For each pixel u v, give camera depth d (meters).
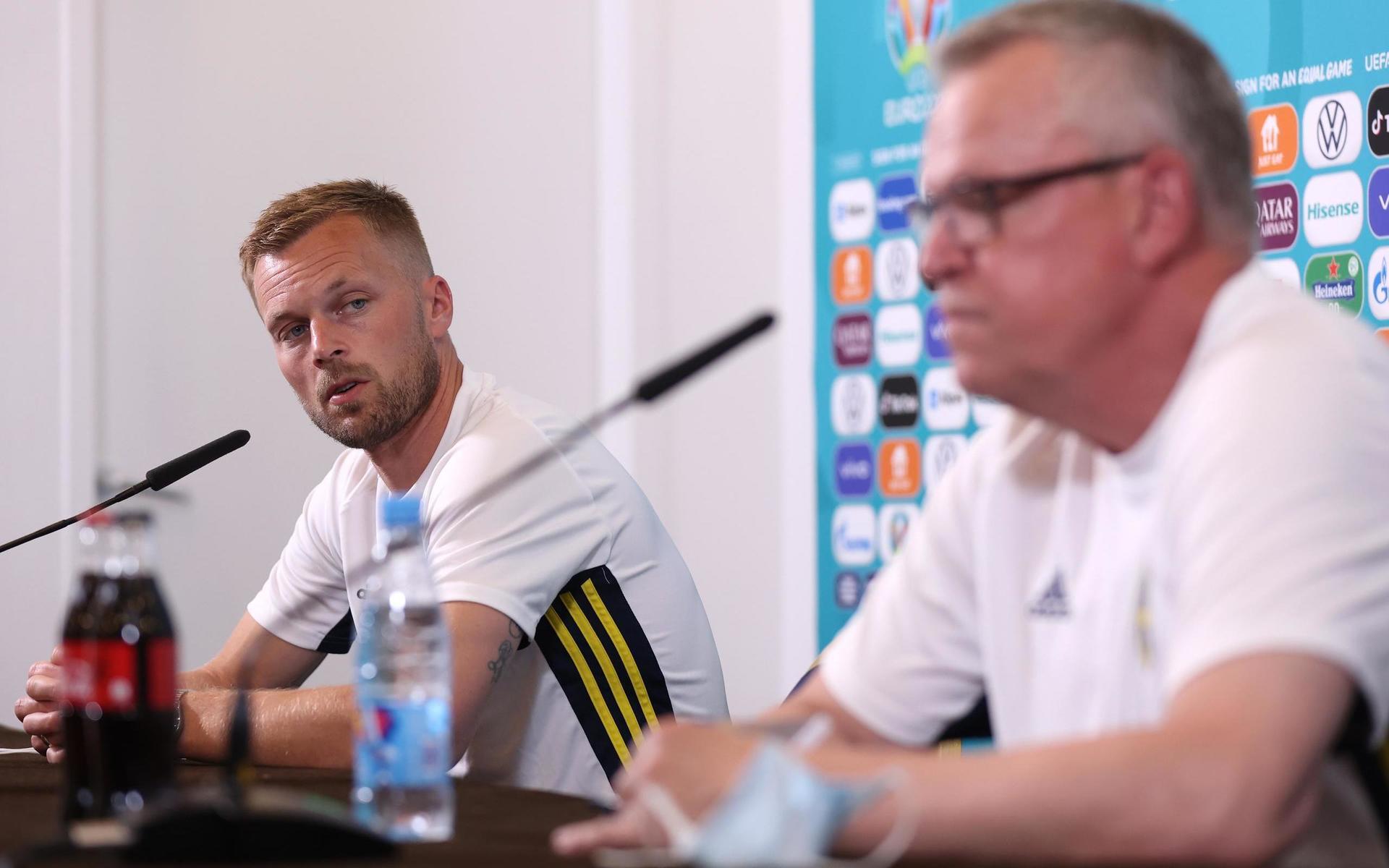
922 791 1.74
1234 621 1.76
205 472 7.65
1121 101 2.12
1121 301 2.12
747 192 6.59
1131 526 2.26
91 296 7.55
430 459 4.12
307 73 7.79
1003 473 2.51
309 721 3.44
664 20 7.00
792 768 1.67
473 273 7.68
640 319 7.09
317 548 4.47
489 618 3.62
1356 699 1.79
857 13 5.82
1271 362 1.95
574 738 3.88
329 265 4.08
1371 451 1.86
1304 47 4.44
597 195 7.23
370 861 1.80
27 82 7.58
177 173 7.70
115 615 2.21
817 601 6.05
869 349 5.81
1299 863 1.96
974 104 2.17
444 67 7.71
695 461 6.77
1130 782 1.67
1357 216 4.30
